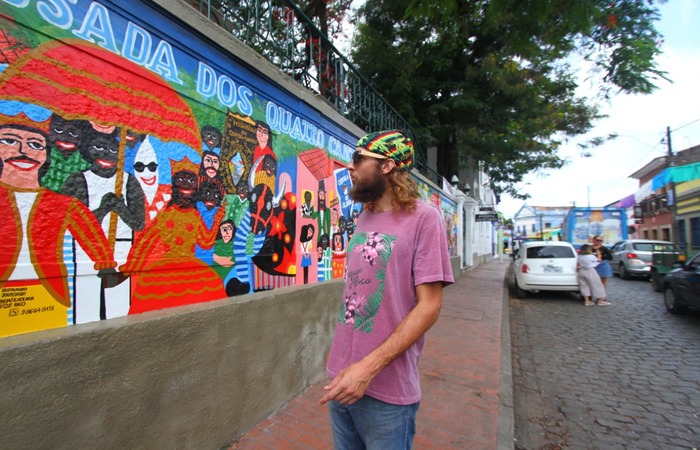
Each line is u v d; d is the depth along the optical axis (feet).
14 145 5.50
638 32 16.49
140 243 7.34
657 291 36.83
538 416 12.10
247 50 10.02
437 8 14.73
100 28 6.65
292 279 12.40
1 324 5.39
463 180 63.36
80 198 6.35
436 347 17.87
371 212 5.40
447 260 4.74
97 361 6.05
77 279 6.30
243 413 9.37
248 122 10.28
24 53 5.62
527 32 16.15
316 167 13.92
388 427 4.68
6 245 5.43
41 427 5.31
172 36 8.00
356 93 18.28
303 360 12.05
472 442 9.84
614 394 13.62
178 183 8.15
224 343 8.70
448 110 38.96
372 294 4.78
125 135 7.06
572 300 33.30
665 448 10.28
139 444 6.73
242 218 10.08
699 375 15.21
